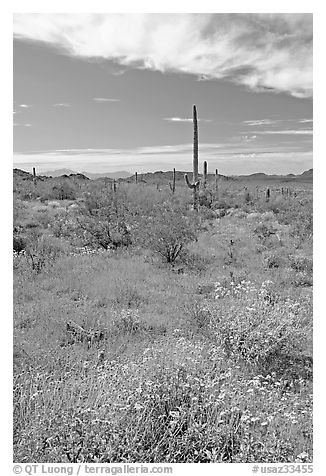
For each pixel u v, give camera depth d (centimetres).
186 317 784
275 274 1094
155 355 568
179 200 1938
